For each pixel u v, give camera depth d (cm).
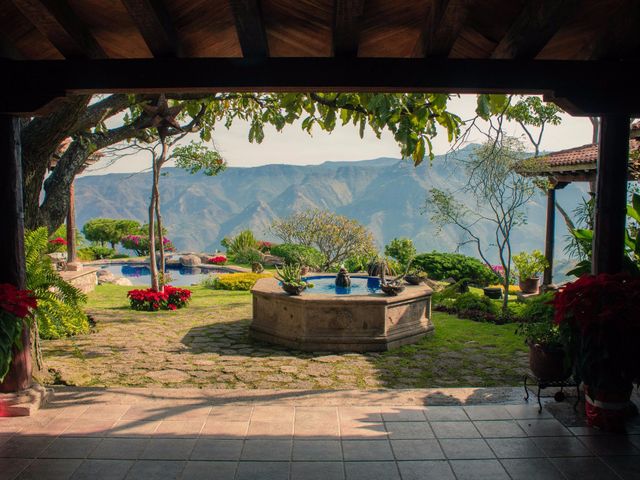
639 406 400
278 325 746
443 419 389
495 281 1330
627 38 350
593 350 350
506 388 472
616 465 318
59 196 577
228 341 753
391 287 729
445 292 1051
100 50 384
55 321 516
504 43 360
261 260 1844
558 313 365
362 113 497
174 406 418
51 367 580
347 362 650
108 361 638
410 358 668
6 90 361
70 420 386
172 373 596
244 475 305
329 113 495
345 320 709
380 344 704
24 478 302
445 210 990
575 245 963
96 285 1334
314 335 708
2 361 369
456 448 341
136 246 2214
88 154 602
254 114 666
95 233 2200
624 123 373
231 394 460
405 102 449
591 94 361
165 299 1001
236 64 354
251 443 348
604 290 349
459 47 402
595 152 1030
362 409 412
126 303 1075
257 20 325
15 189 393
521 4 342
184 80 357
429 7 356
